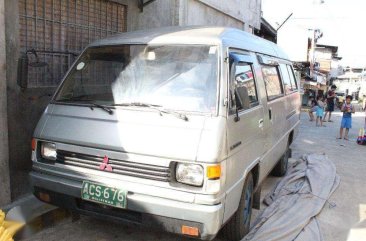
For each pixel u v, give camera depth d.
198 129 3.10
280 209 4.91
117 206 3.13
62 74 5.39
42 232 4.00
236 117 3.43
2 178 4.23
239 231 3.83
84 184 3.25
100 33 6.20
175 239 3.96
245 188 3.86
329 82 44.53
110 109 3.44
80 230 4.09
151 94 3.49
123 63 3.82
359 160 8.80
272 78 5.37
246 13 14.45
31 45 4.84
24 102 4.65
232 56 3.72
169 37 3.85
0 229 2.79
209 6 10.86
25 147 4.71
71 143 3.35
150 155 3.06
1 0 4.00
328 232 4.55
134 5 7.04
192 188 2.98
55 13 5.18
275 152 5.43
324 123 17.06
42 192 3.53
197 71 3.52
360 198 5.86
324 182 6.23
